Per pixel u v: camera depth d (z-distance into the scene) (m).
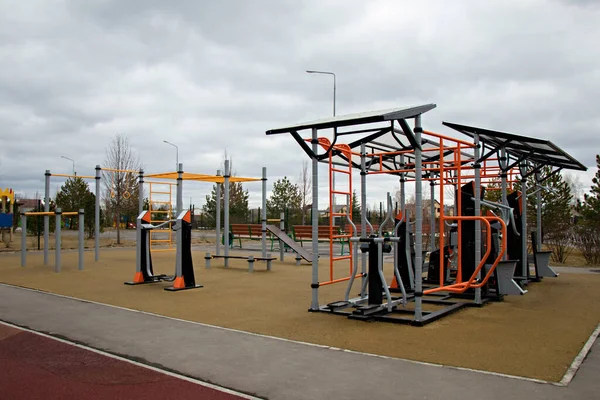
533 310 8.21
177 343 6.16
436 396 4.26
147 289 10.71
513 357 5.41
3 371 5.16
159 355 5.65
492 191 19.16
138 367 5.24
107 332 6.76
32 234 28.83
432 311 8.05
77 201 30.97
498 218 8.48
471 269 9.60
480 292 8.89
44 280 12.09
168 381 4.80
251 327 6.99
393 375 4.84
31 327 7.09
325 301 9.16
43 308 8.52
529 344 5.96
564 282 11.79
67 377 4.95
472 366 5.09
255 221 38.00
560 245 18.30
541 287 10.97
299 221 35.34
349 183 8.78
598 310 8.19
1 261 16.80
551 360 5.29
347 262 17.09
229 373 4.99
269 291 10.42
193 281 10.94
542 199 20.31
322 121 7.59
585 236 17.61
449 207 21.70
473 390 4.39
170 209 20.30
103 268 14.72
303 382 4.69
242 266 15.66
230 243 27.19
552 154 10.16
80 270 14.20
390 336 6.39
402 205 10.73
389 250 8.02
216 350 5.82
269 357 5.52
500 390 4.38
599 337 6.32
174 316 7.81
